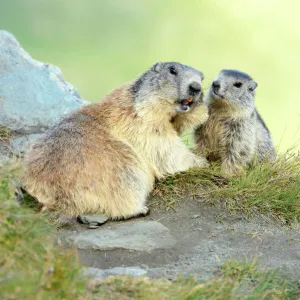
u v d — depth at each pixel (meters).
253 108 12.74
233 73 12.67
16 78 14.18
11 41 14.77
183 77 11.63
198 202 11.69
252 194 11.77
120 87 12.20
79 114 11.77
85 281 8.03
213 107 12.78
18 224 8.59
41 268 7.99
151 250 10.20
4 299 7.28
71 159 10.91
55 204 10.83
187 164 12.05
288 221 11.58
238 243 10.66
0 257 8.02
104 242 10.19
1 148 12.84
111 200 11.00
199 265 9.70
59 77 14.95
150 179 11.71
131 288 8.41
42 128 13.88
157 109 11.64
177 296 8.20
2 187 9.25
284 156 12.91
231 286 8.59
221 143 12.82
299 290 9.16
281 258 10.19
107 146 11.23
